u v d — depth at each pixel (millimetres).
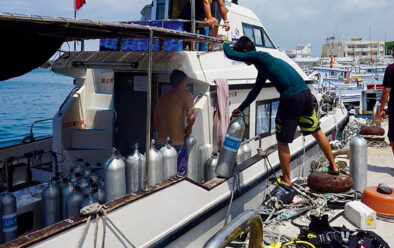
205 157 4328
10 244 2189
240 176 4375
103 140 5121
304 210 4695
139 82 4652
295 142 5938
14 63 2988
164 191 3230
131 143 4828
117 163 3145
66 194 3236
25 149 5000
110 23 2559
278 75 4238
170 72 4141
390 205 4504
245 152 4809
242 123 4074
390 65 5410
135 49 4340
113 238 2770
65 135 5105
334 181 4941
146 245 3062
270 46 6512
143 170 3328
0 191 3721
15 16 2074
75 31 2855
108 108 5461
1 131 10875
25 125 11906
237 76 4934
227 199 4070
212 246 1947
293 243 3842
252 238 2383
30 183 4613
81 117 5383
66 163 4953
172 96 4238
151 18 5547
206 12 4457
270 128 5918
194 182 3580
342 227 4008
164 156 3594
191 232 3586
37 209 3338
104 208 2691
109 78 5598
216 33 4871
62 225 2447
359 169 5348
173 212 3352
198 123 4254
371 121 12094
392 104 5438
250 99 4246
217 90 4391
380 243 3668
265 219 4641
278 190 4730
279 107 4422
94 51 4508
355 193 4980
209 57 4504
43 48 3096
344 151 7281
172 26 4012
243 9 5844
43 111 14242
